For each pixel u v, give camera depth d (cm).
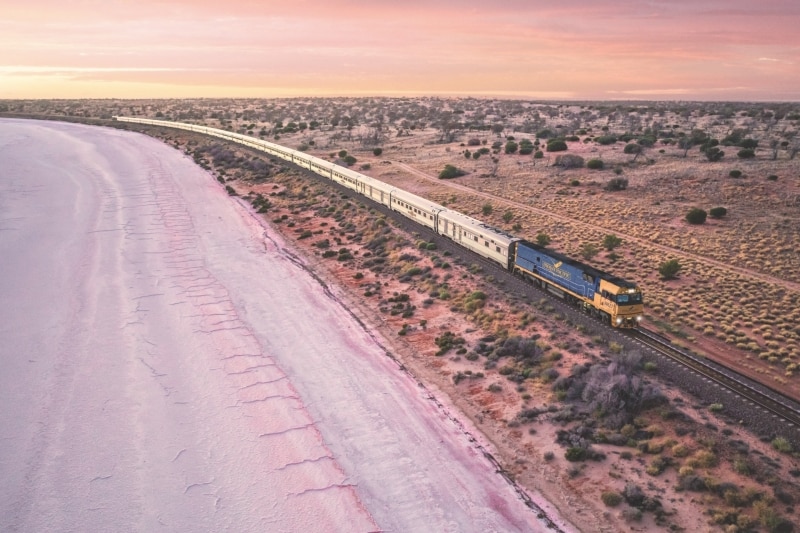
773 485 2173
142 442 2750
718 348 3550
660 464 2361
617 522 2105
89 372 3422
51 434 2822
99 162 10700
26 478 2509
